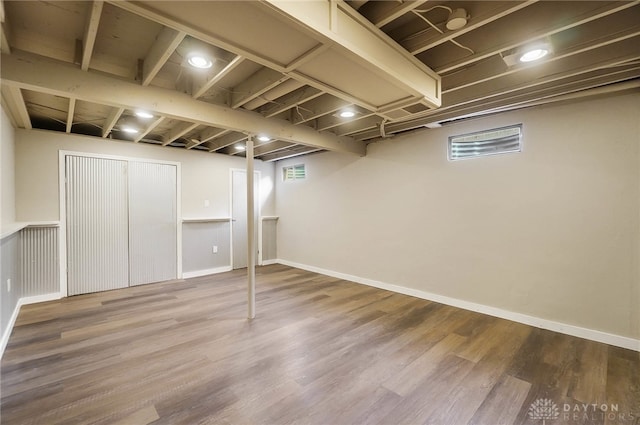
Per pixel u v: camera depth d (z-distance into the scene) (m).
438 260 3.99
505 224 3.39
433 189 4.02
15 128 3.83
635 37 2.08
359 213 5.01
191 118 2.87
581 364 2.41
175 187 5.28
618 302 2.72
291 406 1.92
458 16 1.75
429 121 3.60
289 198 6.44
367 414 1.84
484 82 2.72
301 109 3.57
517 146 3.30
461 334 2.98
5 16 1.87
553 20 1.81
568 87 2.67
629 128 2.65
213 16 1.49
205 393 2.04
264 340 2.85
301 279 5.27
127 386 2.12
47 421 1.77
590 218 2.85
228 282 5.05
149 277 4.97
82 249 4.35
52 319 3.36
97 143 4.49
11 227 2.86
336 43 1.59
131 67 2.64
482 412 1.87
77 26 2.06
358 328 3.13
